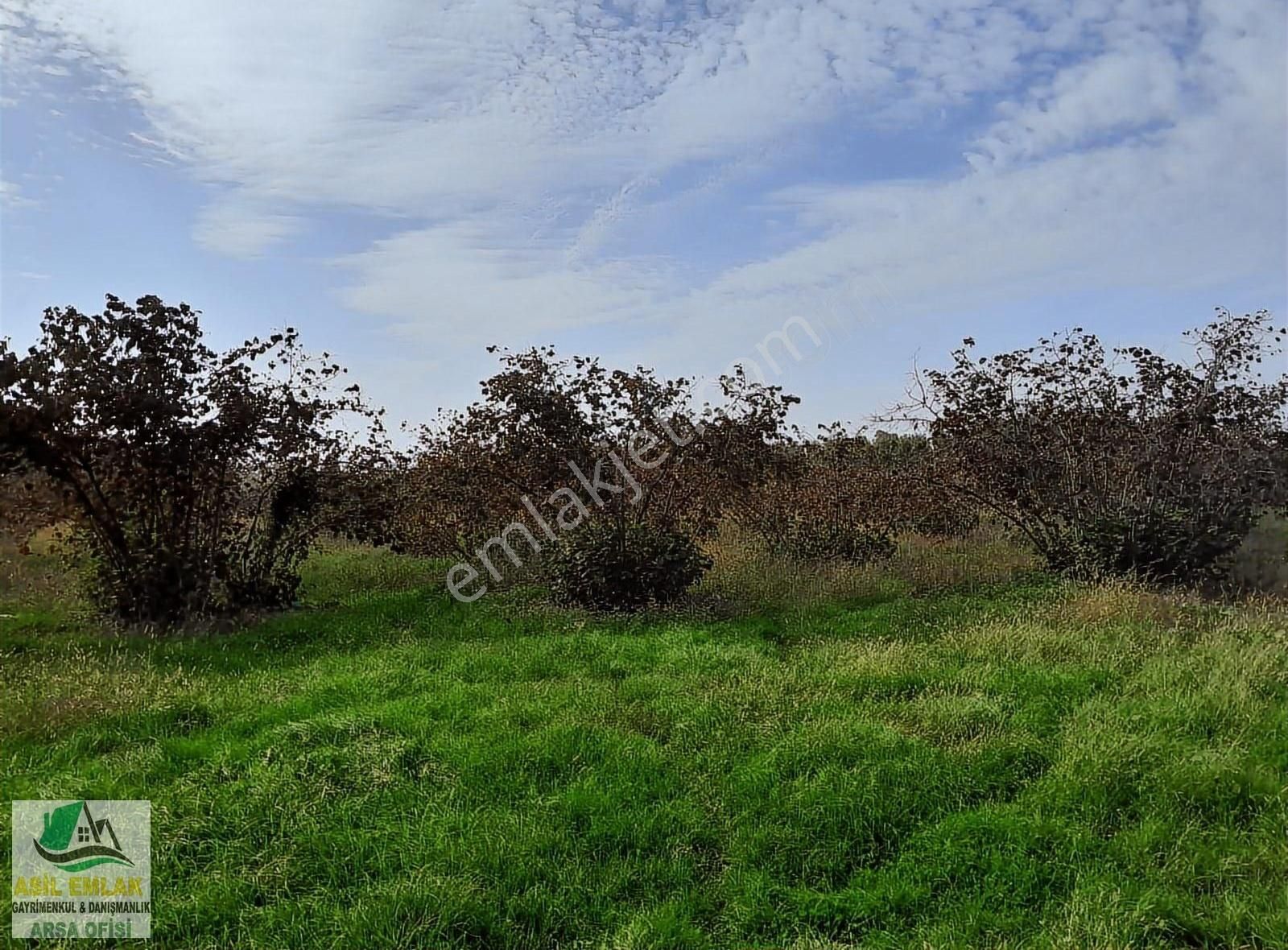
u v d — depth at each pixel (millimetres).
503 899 3539
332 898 3574
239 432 8609
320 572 11688
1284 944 3209
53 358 7953
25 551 8820
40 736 5199
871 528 11719
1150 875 3639
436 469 10312
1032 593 8859
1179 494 9578
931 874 3727
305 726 5000
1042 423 10312
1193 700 5246
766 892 3662
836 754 4645
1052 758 4645
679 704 5516
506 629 8078
